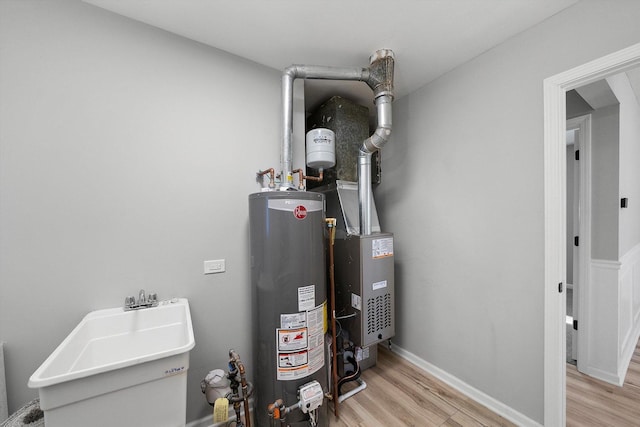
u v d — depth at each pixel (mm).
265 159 1789
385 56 1662
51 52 1183
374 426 1508
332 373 1693
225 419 1126
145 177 1391
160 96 1437
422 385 1896
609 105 1967
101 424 874
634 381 1907
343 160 2221
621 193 1999
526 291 1497
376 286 1910
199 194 1549
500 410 1595
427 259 2090
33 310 1139
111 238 1304
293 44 1593
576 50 1290
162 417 976
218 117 1617
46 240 1165
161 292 1430
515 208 1542
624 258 2078
